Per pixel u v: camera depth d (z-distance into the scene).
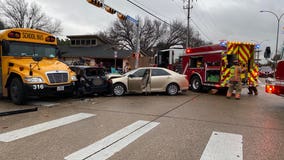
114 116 7.27
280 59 8.59
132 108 8.61
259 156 4.27
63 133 5.49
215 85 13.26
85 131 5.66
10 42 9.52
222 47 12.92
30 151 4.38
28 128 5.88
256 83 13.38
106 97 11.59
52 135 5.33
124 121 6.66
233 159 4.11
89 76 11.19
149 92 12.52
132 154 4.29
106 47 40.62
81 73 11.11
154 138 5.19
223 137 5.31
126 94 12.84
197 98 11.62
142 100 10.64
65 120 6.72
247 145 4.82
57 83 9.30
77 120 6.73
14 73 9.12
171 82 12.41
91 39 41.75
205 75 14.02
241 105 9.69
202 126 6.21
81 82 11.02
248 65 13.33
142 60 34.69
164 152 4.39
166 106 9.10
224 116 7.48
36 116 7.22
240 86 11.64
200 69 14.47
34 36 10.23
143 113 7.75
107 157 4.14
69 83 9.77
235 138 5.25
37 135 5.33
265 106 9.52
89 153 4.31
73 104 9.45
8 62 9.41
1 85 9.75
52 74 9.23
